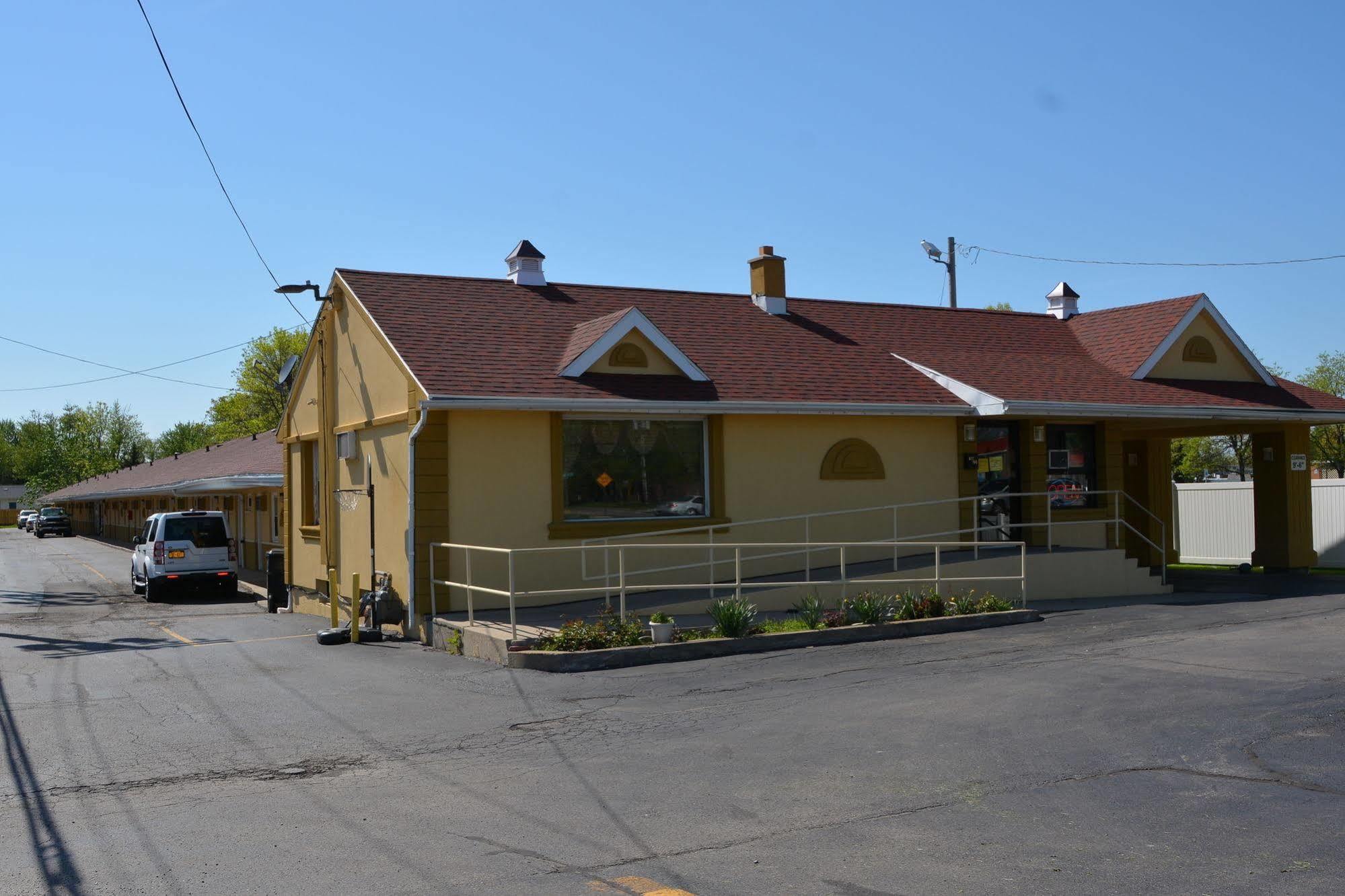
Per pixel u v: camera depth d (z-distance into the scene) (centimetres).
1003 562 1775
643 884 547
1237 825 612
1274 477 2234
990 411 1809
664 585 1413
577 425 1605
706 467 1694
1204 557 2708
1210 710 891
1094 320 2411
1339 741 786
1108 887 525
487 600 1528
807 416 1766
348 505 1850
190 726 959
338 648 1460
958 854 577
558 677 1154
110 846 627
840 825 633
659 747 833
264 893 547
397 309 1706
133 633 1805
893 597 1592
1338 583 1986
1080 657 1169
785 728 880
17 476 14775
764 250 2111
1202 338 2208
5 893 553
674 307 1991
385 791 735
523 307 1827
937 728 858
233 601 2664
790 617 1504
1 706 1078
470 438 1523
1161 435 2408
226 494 4084
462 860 590
